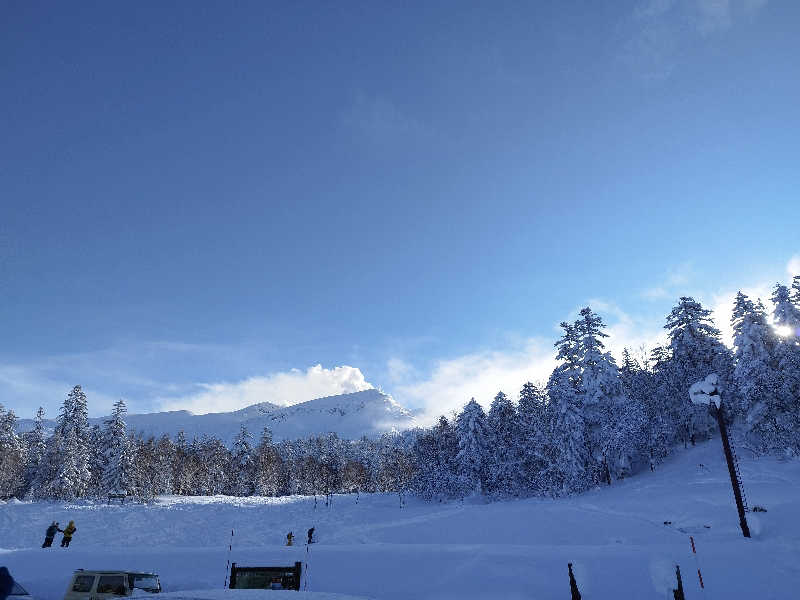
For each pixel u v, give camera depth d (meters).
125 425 76.19
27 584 16.09
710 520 24.78
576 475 47.34
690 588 13.80
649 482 44.34
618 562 15.73
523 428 57.84
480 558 16.69
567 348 54.22
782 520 20.62
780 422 43.53
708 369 51.84
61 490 66.31
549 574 15.20
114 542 37.56
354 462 127.50
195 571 17.11
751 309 49.84
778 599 12.87
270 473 106.44
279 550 18.72
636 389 54.81
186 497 81.69
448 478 59.78
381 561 17.02
